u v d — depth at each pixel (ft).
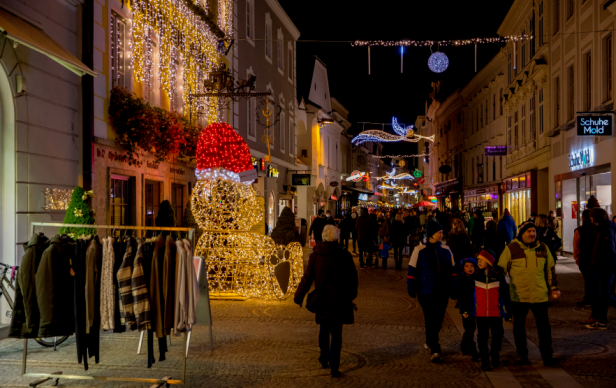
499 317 21.63
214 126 43.55
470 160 139.23
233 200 41.45
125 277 19.58
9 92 28.94
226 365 22.03
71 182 35.42
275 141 96.89
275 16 96.58
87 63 36.86
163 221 46.29
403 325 29.99
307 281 21.22
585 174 61.36
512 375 20.89
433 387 19.47
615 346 25.25
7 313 27.89
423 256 23.34
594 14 58.65
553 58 74.84
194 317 20.12
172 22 53.16
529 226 22.71
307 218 123.03
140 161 45.52
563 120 70.13
